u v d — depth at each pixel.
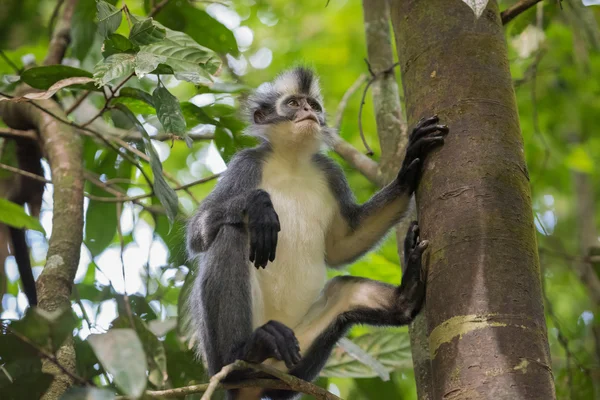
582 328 15.87
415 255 8.27
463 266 6.10
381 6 11.70
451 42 7.18
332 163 10.45
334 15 22.00
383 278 12.61
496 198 6.33
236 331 8.31
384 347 11.27
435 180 6.68
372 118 19.25
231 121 11.67
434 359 6.00
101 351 5.77
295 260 9.54
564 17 13.65
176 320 10.67
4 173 12.77
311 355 8.91
